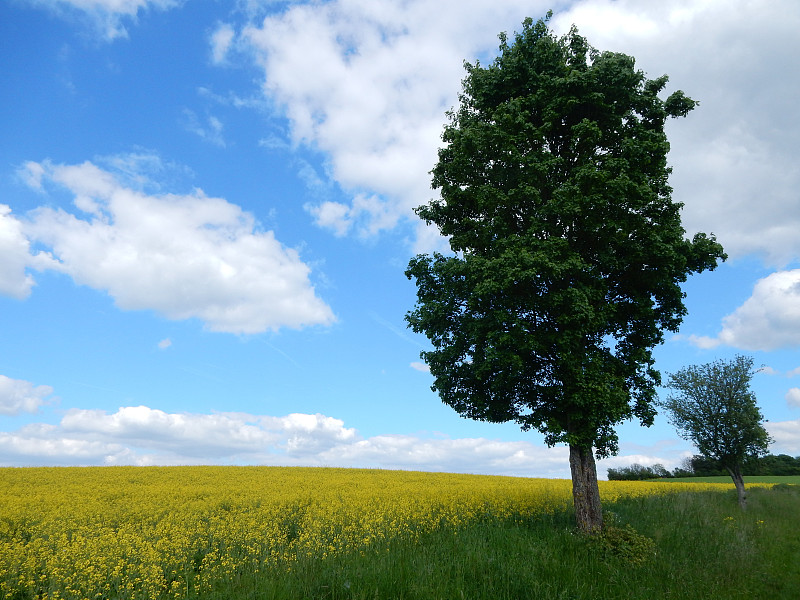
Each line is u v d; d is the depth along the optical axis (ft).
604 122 54.34
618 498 80.53
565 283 49.65
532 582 32.58
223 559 37.06
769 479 178.09
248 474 111.55
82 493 72.13
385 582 30.86
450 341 54.95
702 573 38.14
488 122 56.70
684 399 90.22
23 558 35.50
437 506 58.03
